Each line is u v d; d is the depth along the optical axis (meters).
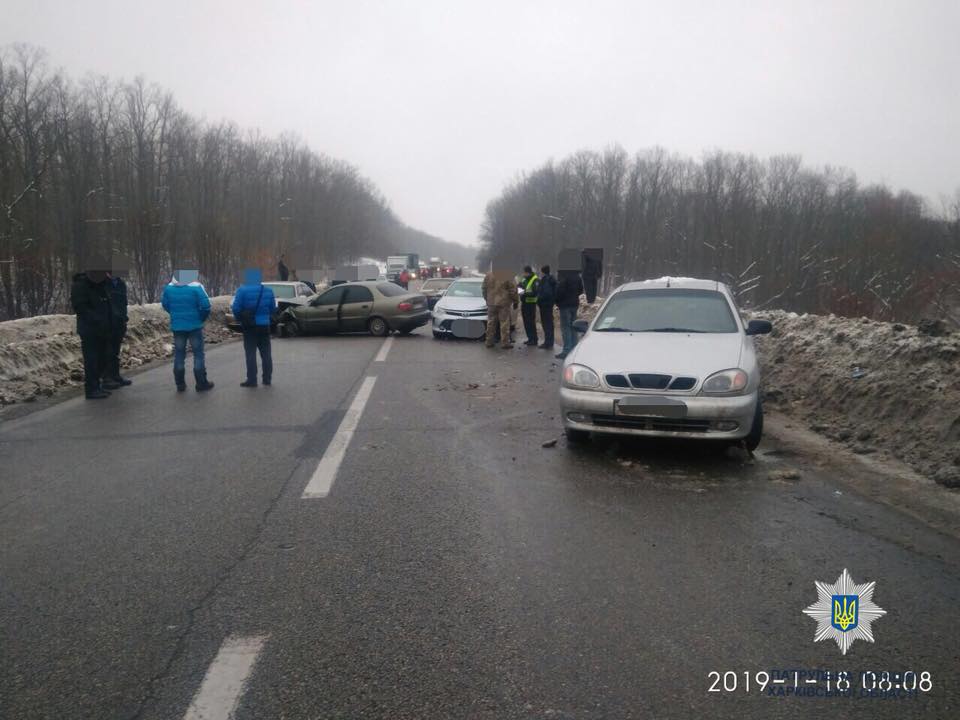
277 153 82.81
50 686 2.88
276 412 8.43
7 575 3.94
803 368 9.25
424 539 4.41
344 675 2.93
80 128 41.00
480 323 17.05
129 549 4.29
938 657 3.07
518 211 99.81
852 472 5.80
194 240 34.06
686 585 3.75
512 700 2.76
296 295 21.66
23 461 6.38
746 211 55.72
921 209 48.38
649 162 72.62
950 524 4.61
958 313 22.52
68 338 12.58
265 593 3.69
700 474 5.79
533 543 4.34
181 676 2.94
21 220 27.27
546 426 7.61
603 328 7.42
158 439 7.15
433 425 7.67
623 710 2.70
